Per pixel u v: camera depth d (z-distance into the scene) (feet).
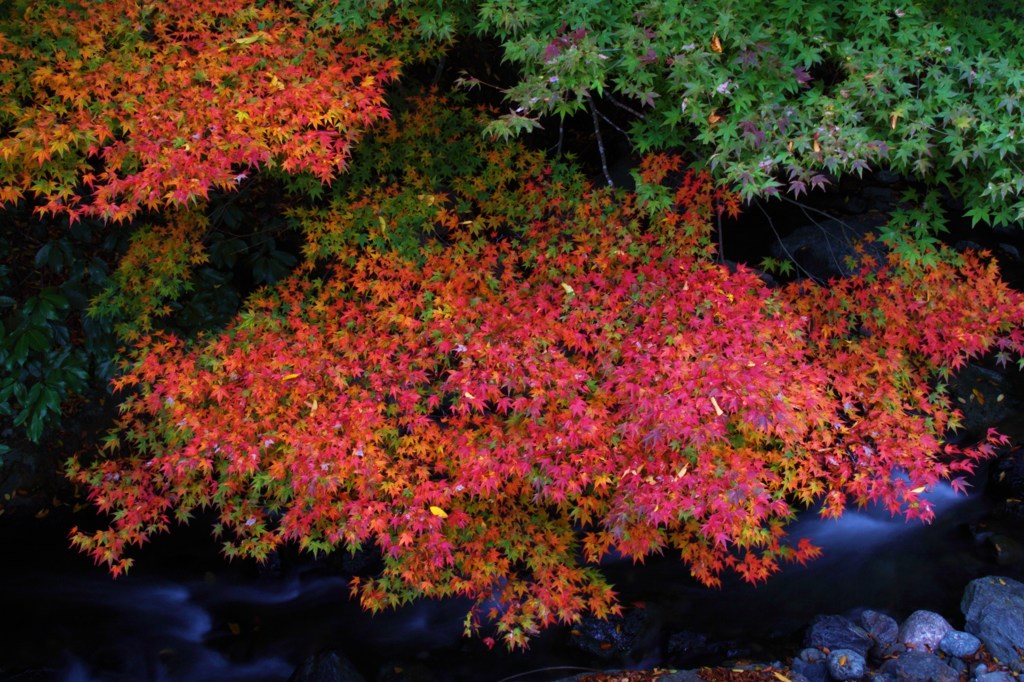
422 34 14.23
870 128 12.95
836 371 14.19
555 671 14.34
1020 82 12.17
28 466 17.85
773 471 13.14
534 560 13.24
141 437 14.14
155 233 15.94
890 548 16.79
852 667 13.14
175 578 16.97
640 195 14.38
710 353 12.24
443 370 13.89
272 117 12.36
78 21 13.29
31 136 11.78
